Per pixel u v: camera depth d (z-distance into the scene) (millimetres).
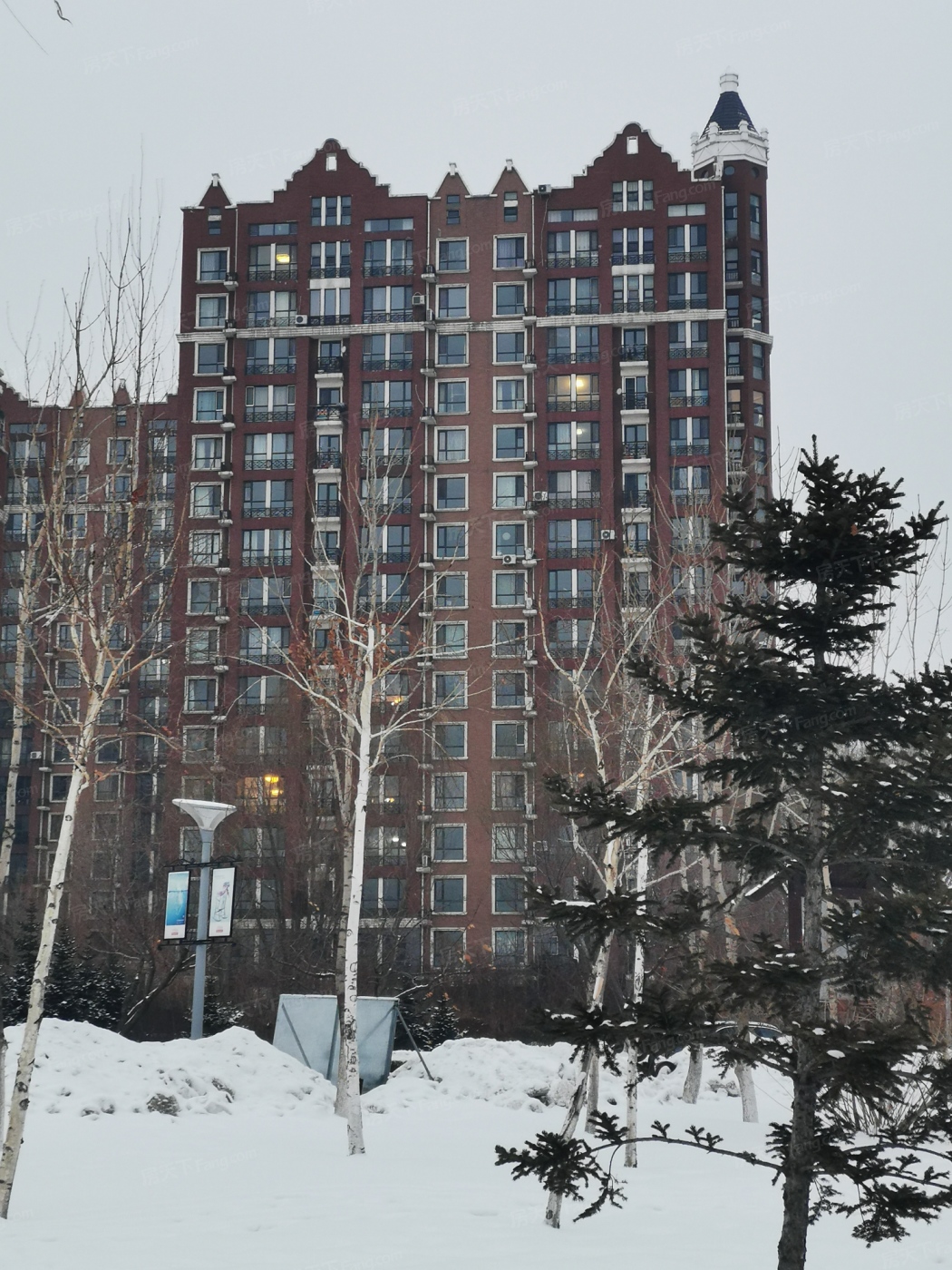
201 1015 32594
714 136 98562
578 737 55969
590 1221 15750
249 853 61750
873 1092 9633
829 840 10711
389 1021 32375
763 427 94312
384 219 93312
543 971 59750
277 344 91375
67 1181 17938
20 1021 42406
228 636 82938
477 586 86000
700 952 10961
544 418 89188
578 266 91750
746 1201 17547
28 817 85625
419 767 71312
